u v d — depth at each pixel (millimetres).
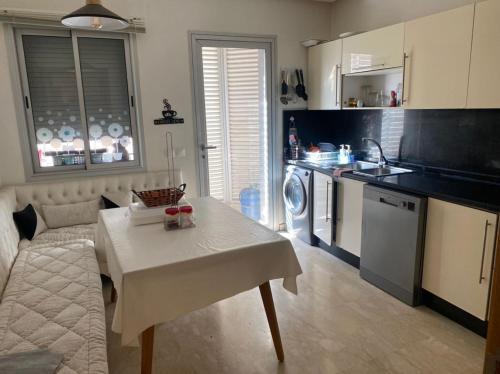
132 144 3801
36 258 2607
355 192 3283
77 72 3465
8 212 2871
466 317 2504
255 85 4188
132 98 3707
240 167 4316
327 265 3572
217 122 4113
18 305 1986
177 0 3678
